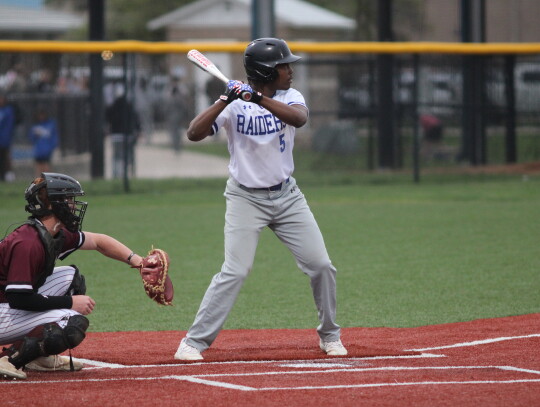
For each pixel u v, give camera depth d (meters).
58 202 19.72
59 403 17.89
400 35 129.38
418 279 35.06
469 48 63.69
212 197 59.50
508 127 71.12
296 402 17.88
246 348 24.33
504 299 31.36
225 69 95.19
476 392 18.67
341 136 69.94
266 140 21.80
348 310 30.11
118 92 65.00
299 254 22.52
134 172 65.38
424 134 72.25
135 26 149.25
